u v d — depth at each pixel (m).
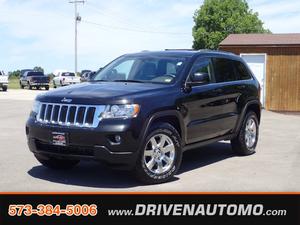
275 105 21.88
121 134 6.23
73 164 7.80
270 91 21.94
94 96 6.46
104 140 6.22
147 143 6.54
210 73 8.12
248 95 9.09
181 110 7.11
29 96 30.28
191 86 7.44
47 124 6.65
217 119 8.09
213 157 8.95
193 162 8.46
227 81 8.55
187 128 7.29
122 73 7.88
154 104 6.63
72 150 6.48
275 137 11.90
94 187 6.59
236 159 8.77
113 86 7.02
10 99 26.70
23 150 9.51
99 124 6.27
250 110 9.34
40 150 6.84
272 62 21.80
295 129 13.72
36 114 6.94
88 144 6.29
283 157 9.05
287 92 21.70
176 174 7.45
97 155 6.27
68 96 6.62
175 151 6.95
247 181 7.05
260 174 7.54
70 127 6.41
